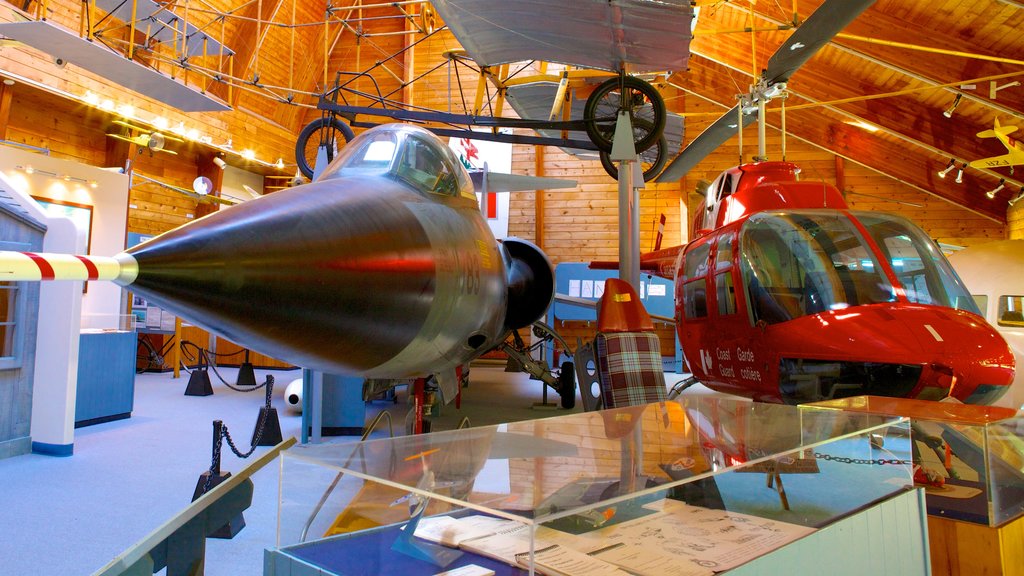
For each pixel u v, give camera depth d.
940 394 4.09
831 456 1.94
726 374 5.90
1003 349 4.25
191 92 8.86
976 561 2.37
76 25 10.34
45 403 6.12
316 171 7.44
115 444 6.52
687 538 1.56
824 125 15.70
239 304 2.39
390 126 4.27
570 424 2.24
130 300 12.86
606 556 1.43
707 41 13.03
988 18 8.96
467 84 18.11
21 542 3.84
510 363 11.80
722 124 9.54
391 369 3.45
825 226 5.29
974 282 8.64
